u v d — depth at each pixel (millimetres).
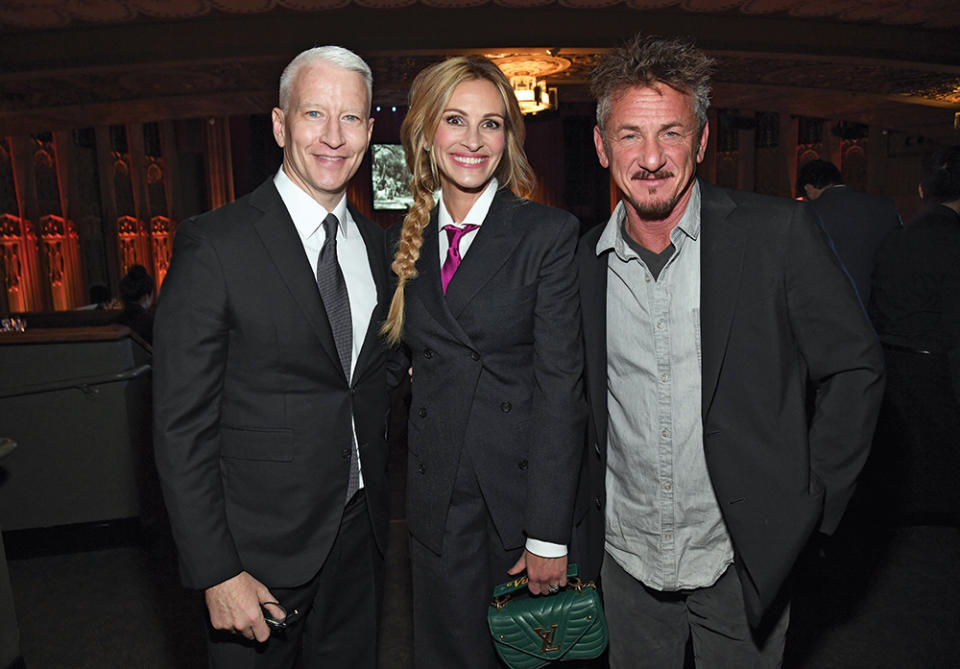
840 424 1361
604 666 2059
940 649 2227
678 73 1308
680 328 1439
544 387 1489
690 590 1539
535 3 7562
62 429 3172
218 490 1394
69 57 7574
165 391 1340
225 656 1512
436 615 1620
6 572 2139
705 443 1402
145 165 16203
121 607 2703
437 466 1560
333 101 1437
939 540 2941
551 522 1467
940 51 8656
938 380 2871
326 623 1633
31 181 12672
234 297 1391
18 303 12383
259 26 7570
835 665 2170
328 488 1510
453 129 1495
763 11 7855
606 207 19672
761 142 17406
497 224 1532
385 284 1658
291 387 1467
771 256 1353
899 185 15516
